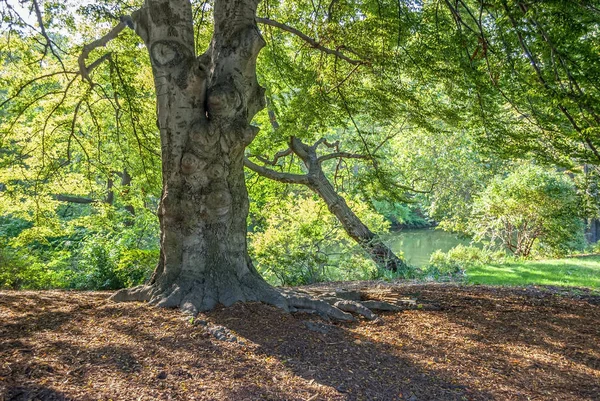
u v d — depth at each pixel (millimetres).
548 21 5922
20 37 6859
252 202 16641
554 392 3844
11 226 16125
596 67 6184
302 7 10062
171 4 5027
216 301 5078
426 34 7723
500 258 14141
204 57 5770
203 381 3365
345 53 8680
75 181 11367
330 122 9688
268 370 3682
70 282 9672
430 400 3494
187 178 5207
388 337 4922
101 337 4047
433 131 8992
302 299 5430
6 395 2863
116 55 8312
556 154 7715
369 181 11961
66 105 9469
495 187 16500
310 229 12508
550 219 15500
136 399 2998
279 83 12281
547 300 7219
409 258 20109
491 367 4316
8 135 9312
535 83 6324
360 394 3453
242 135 5230
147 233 14031
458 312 6207
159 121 5285
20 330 4168
